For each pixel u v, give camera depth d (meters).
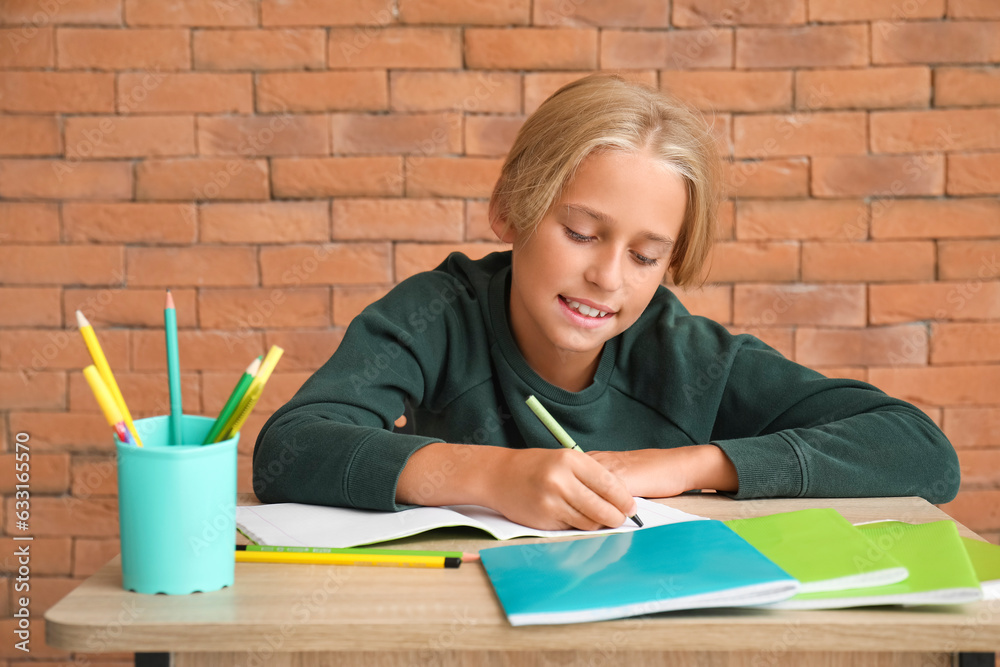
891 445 0.85
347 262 1.84
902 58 1.80
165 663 0.51
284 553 0.61
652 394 1.08
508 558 0.60
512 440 1.10
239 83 1.80
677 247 1.02
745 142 1.82
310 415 0.85
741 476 0.80
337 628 0.49
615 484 0.70
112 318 1.83
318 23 1.79
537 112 1.03
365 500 0.74
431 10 1.79
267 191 1.82
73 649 0.49
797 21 1.80
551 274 0.91
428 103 1.81
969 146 1.81
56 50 1.79
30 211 1.82
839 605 0.52
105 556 1.86
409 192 1.83
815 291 1.84
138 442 0.57
